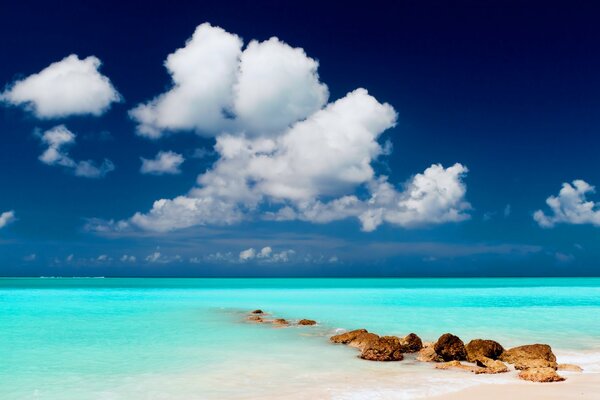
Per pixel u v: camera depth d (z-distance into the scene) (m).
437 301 53.84
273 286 114.19
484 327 29.67
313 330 28.72
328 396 14.63
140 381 16.97
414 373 17.59
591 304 48.22
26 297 60.91
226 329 29.30
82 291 79.19
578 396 13.95
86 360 20.58
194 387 16.09
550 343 23.83
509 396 14.06
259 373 17.94
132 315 37.53
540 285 111.69
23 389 16.11
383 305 47.59
